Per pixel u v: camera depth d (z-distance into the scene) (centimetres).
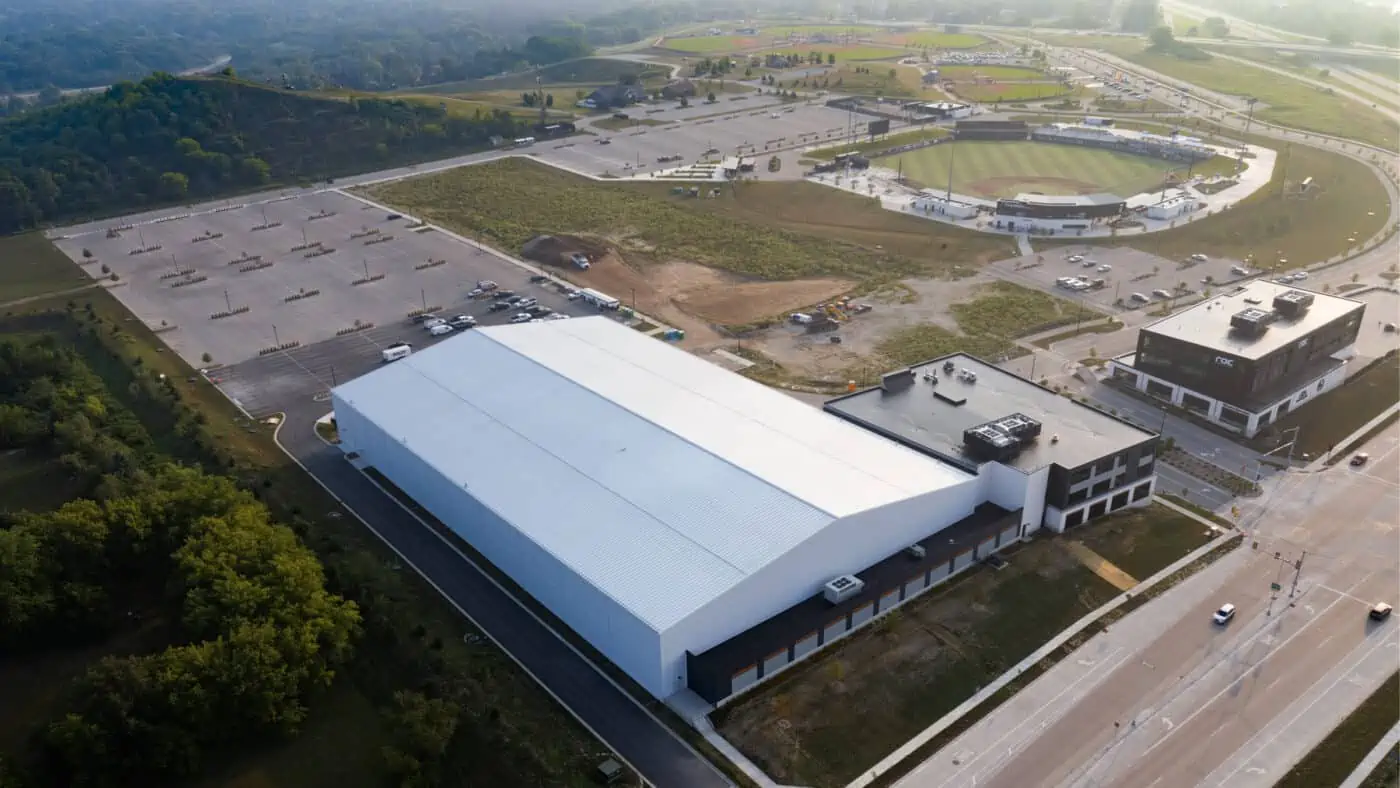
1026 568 10275
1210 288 18125
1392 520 11038
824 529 9094
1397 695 8431
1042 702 8456
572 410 11619
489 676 8644
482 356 13125
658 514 9594
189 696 7781
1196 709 8331
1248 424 13025
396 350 15750
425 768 7656
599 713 8375
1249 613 9519
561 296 18288
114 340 16562
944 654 9019
